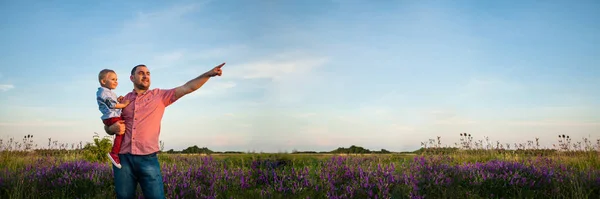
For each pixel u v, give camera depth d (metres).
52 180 6.73
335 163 8.12
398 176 6.62
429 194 5.77
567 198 5.53
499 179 6.27
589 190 5.86
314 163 8.53
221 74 4.45
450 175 6.79
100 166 7.93
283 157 8.69
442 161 8.87
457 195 5.76
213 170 7.46
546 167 7.36
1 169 8.10
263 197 5.79
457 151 11.49
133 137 4.24
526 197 5.61
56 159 9.64
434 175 6.59
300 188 6.18
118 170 4.26
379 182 6.24
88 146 11.20
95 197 5.74
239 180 6.72
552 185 6.20
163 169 7.22
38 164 8.52
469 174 6.79
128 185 4.29
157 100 4.41
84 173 7.03
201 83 4.43
